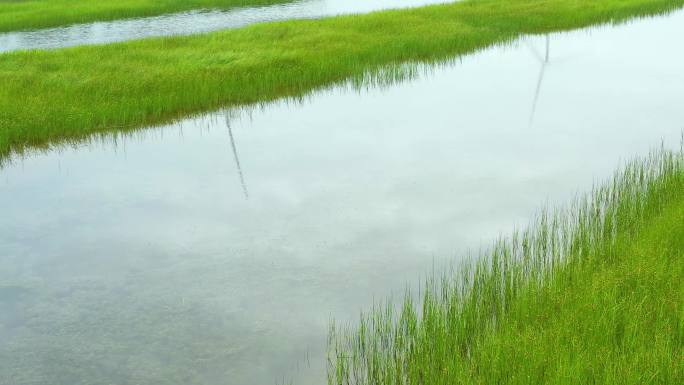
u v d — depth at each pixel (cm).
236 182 1205
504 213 1028
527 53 2375
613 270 728
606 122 1491
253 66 2023
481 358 588
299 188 1162
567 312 643
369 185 1166
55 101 1662
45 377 671
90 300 819
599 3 3250
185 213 1080
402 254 912
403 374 618
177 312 787
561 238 887
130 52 2228
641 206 917
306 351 696
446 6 3347
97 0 4719
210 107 1781
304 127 1560
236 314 777
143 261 920
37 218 1072
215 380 656
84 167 1335
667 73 1950
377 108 1709
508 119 1548
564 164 1232
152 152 1423
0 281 866
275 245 955
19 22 3725
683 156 1097
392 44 2359
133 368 682
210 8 4419
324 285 838
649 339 595
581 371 543
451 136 1432
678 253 735
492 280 741
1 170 1335
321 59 2133
